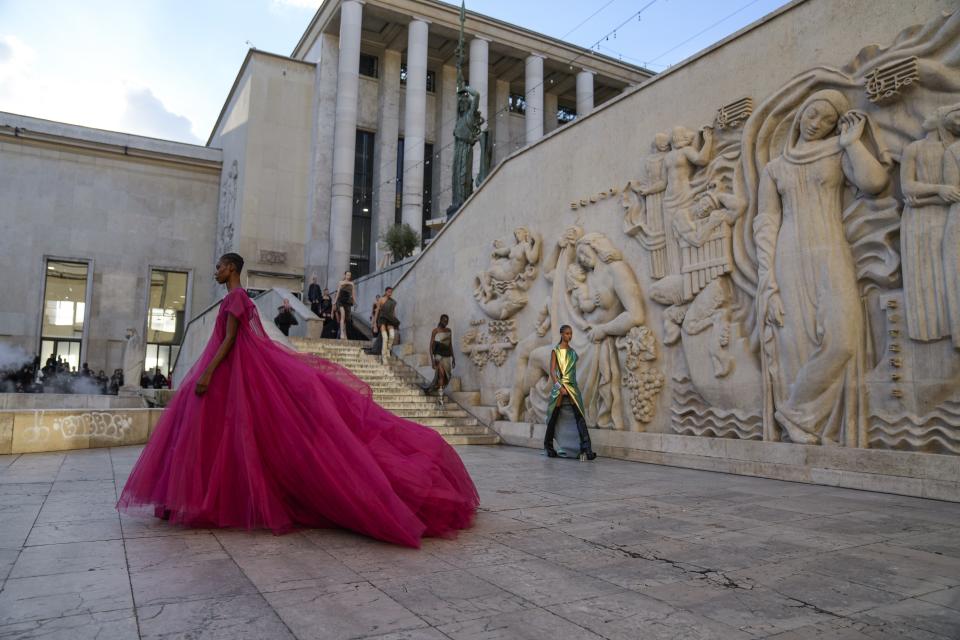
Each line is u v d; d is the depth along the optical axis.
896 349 5.91
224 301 4.15
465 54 36.97
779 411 6.82
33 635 2.18
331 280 30.31
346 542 3.62
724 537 3.91
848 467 6.09
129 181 32.47
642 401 8.76
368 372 14.04
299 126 33.03
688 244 8.26
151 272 32.44
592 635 2.30
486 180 13.29
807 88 6.94
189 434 3.88
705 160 8.18
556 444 9.27
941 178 5.61
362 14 32.94
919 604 2.69
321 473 3.69
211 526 3.93
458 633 2.29
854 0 6.67
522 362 11.39
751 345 7.31
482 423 12.10
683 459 7.88
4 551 3.29
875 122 6.30
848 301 6.27
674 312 8.42
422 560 3.29
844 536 3.95
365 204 34.94
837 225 6.49
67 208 30.86
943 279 5.56
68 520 4.06
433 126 37.53
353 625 2.35
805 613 2.57
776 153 7.24
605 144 10.09
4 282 29.22
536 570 3.14
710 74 8.31
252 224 31.09
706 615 2.53
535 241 11.48
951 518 4.56
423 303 15.40
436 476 3.96
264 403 3.92
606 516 4.55
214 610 2.47
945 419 5.51
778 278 6.87
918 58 5.91
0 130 29.64
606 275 9.61
